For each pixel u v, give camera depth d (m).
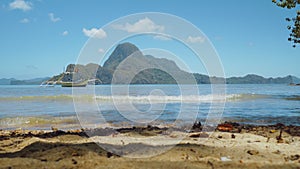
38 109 13.45
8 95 25.38
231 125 8.11
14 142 5.54
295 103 16.75
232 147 4.81
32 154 4.43
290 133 6.67
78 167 3.66
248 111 12.74
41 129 8.35
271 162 3.86
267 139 5.80
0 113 12.01
